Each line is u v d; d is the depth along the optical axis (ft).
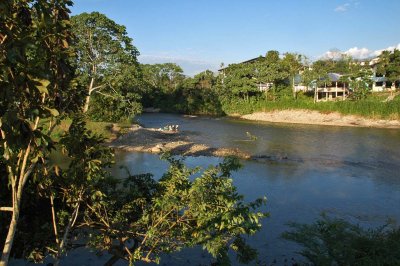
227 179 23.35
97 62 125.29
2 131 15.28
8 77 14.74
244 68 238.48
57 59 16.69
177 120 203.82
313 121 184.34
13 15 15.14
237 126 171.53
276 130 154.81
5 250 16.35
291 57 252.83
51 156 80.69
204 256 39.63
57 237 21.85
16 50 13.70
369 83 212.64
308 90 246.27
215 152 104.01
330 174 79.56
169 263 37.65
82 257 37.68
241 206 22.84
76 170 23.58
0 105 16.01
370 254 26.89
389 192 66.80
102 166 25.53
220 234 21.93
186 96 267.80
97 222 25.44
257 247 42.75
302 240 30.27
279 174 79.25
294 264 37.42
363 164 89.30
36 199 23.68
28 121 15.31
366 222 51.88
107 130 120.88
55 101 17.75
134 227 25.76
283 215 54.13
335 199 62.44
